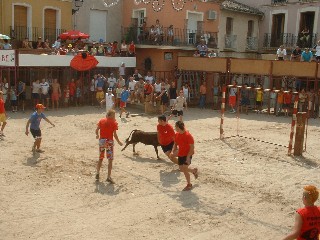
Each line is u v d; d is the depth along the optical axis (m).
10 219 8.24
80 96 25.00
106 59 25.77
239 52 33.28
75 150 13.77
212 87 29.03
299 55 27.06
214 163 12.83
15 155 12.79
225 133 17.88
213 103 27.44
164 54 28.08
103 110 23.31
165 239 7.62
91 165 12.05
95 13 29.12
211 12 30.23
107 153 10.49
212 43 30.03
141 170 11.78
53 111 22.28
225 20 31.89
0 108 15.05
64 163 12.13
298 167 12.70
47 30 26.09
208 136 16.97
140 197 9.66
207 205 9.32
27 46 23.19
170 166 12.28
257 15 34.00
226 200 9.68
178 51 28.94
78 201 9.30
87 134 16.53
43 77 24.47
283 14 32.97
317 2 30.39
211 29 30.83
